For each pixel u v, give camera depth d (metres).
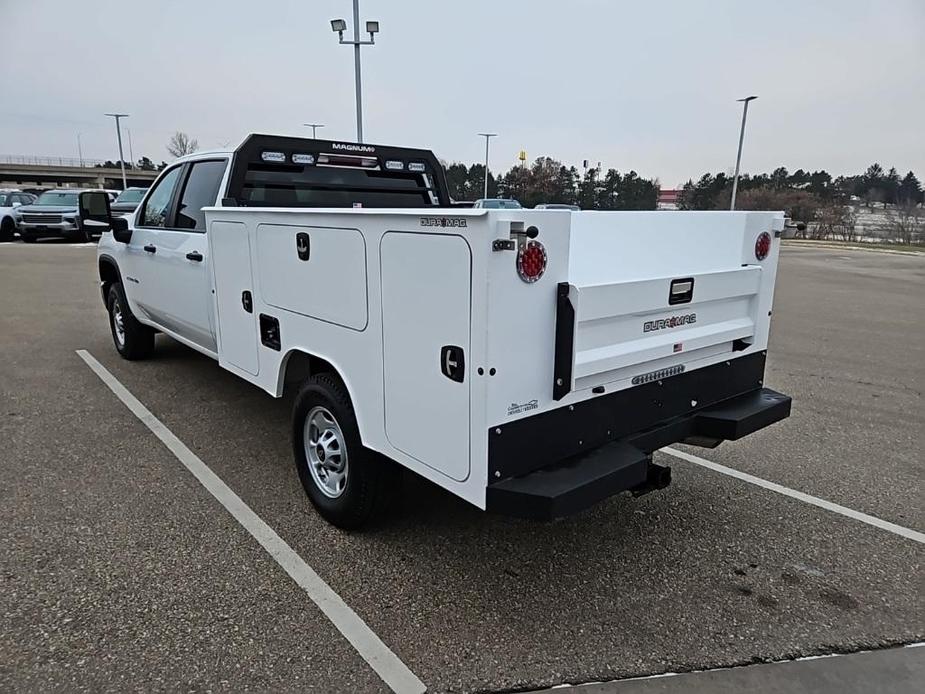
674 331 2.85
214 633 2.48
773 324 9.28
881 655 2.46
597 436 2.64
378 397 2.75
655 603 2.74
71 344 7.03
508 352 2.24
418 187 5.42
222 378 5.79
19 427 4.56
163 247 4.88
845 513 3.56
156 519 3.33
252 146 4.30
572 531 3.32
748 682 2.30
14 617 2.54
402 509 3.46
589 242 3.06
